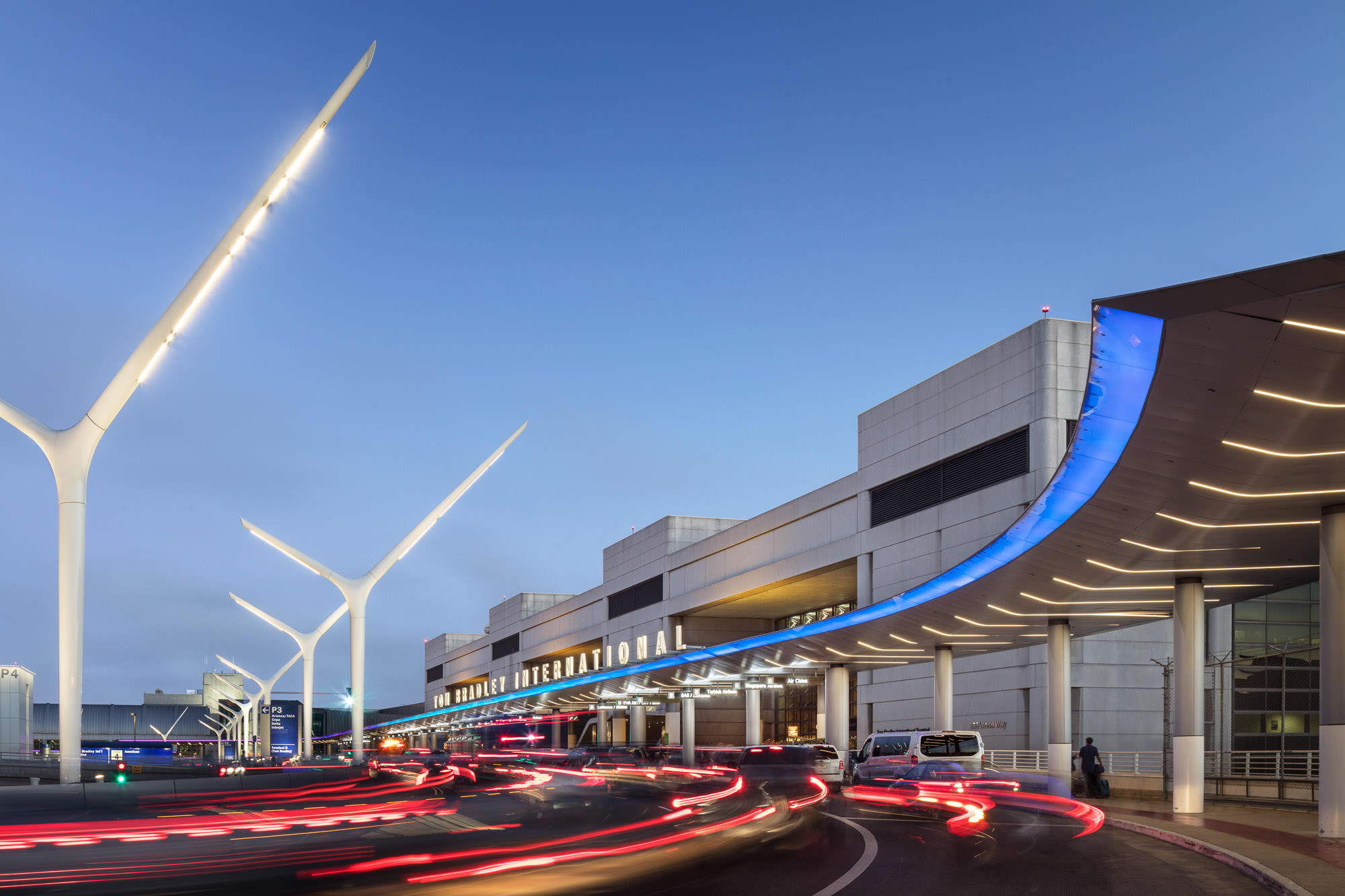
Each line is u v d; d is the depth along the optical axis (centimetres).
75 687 3077
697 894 1293
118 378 3123
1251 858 1555
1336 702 1969
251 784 3647
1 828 2483
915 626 3975
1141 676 5156
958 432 5522
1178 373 1449
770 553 7331
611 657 10125
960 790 3017
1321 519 2053
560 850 1852
